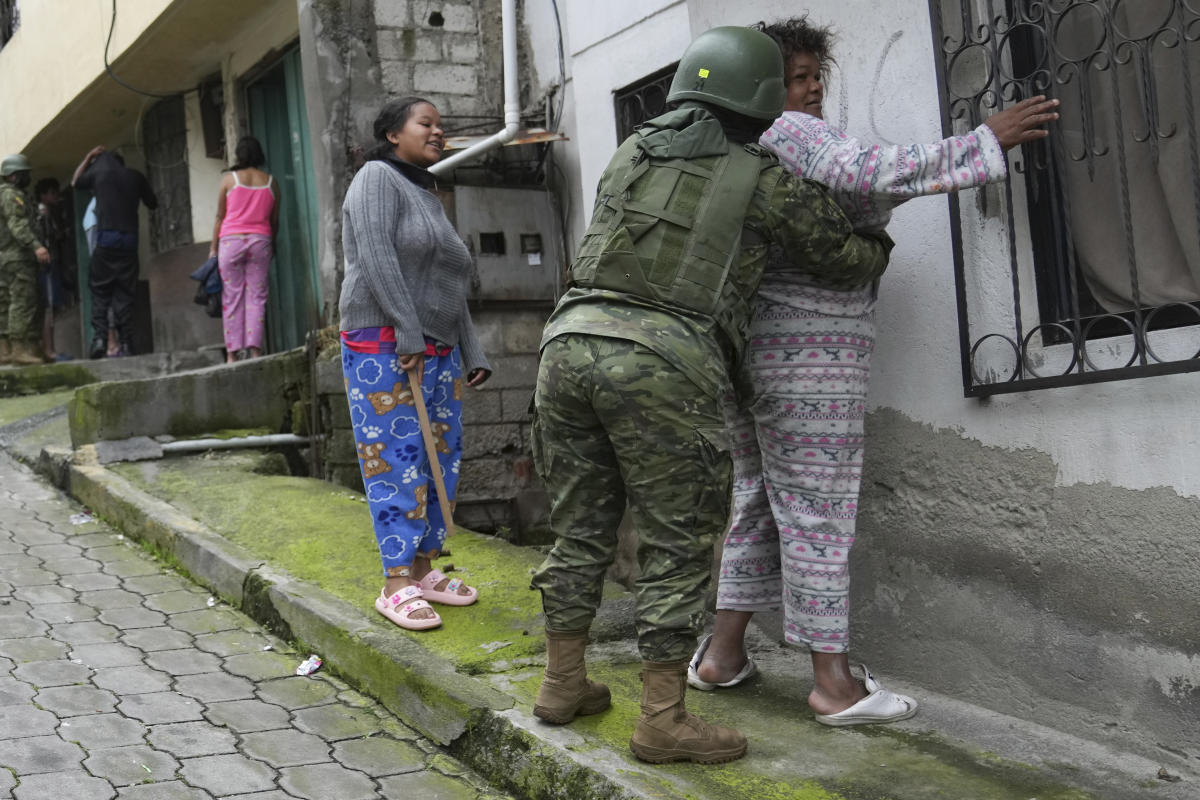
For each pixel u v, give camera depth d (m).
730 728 2.76
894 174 2.63
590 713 2.86
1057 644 2.72
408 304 3.42
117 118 10.23
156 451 5.67
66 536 4.83
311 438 5.93
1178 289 2.59
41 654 3.44
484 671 3.18
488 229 5.70
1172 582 2.47
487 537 4.55
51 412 7.47
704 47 2.63
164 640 3.65
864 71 3.16
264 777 2.70
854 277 2.73
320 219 6.00
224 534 4.48
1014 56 2.89
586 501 2.71
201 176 9.41
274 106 8.36
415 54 5.98
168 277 9.66
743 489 3.13
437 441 3.70
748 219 2.54
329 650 3.46
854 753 2.63
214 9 7.65
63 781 2.60
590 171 5.07
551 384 2.62
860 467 2.91
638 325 2.49
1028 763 2.54
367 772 2.78
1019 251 2.82
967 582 2.94
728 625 3.12
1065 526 2.69
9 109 11.44
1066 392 2.67
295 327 8.20
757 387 2.87
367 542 4.30
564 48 5.68
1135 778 2.44
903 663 3.14
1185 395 2.42
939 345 2.98
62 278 12.41
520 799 2.65
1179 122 2.58
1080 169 2.78
